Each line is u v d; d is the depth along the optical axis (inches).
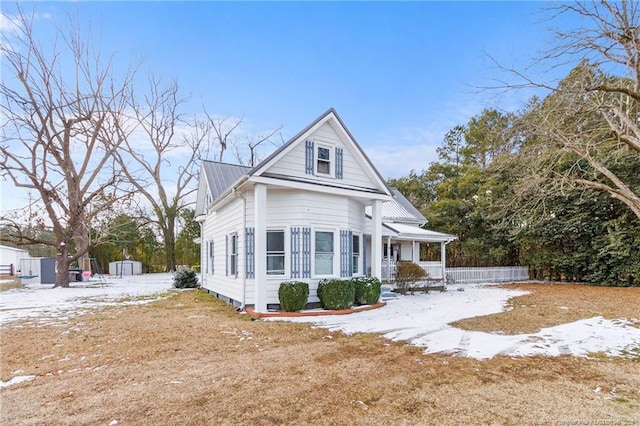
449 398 160.6
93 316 375.6
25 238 729.0
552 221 746.8
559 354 232.5
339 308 386.9
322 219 416.2
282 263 401.7
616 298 514.0
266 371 195.9
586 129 297.7
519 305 450.6
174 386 173.5
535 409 150.0
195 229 1315.2
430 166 1291.8
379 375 189.9
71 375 191.8
